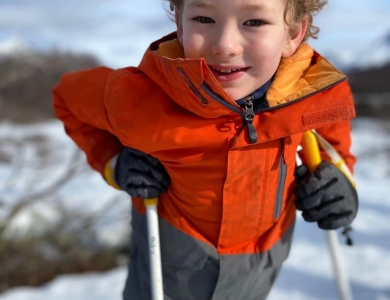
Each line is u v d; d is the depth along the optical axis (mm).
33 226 1125
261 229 428
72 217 1171
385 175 2137
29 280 1072
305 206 431
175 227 428
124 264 1146
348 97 387
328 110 381
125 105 392
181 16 379
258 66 355
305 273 1003
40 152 1623
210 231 422
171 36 410
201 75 333
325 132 464
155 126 383
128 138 394
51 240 1137
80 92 444
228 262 426
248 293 451
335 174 432
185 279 436
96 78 446
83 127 469
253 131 372
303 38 407
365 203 1582
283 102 375
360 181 2023
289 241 459
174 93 373
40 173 1439
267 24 349
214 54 348
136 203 462
